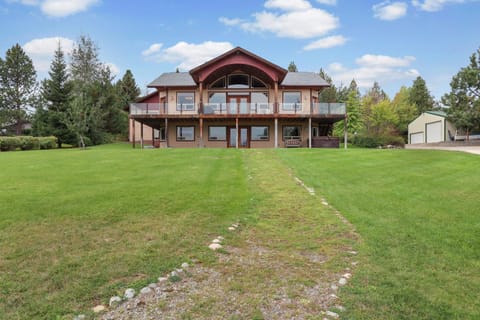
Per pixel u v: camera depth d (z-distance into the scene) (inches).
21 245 171.3
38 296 123.7
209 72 904.3
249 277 146.3
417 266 157.2
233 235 200.5
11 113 1413.6
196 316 115.0
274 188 336.8
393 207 259.0
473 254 169.3
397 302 125.3
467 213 236.8
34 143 1000.2
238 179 375.6
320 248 182.5
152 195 286.5
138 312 116.6
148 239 186.1
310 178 385.1
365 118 1962.4
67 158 565.6
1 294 124.2
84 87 1307.8
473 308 122.0
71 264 150.9
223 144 1005.2
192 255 167.6
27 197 270.7
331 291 134.3
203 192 304.8
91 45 1386.6
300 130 1012.5
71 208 239.6
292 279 144.9
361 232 205.9
